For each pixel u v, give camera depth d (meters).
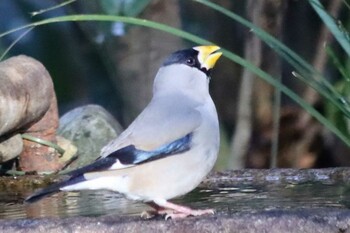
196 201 9.84
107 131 13.30
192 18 19.34
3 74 10.79
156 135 8.77
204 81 9.38
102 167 8.49
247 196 10.09
